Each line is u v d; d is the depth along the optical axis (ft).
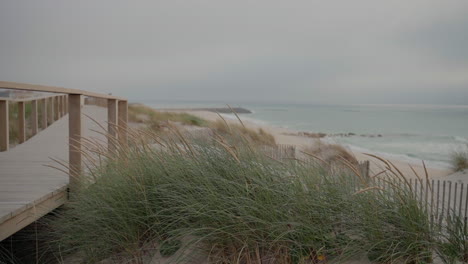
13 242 12.76
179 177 10.34
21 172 16.46
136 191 10.18
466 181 36.45
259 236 8.73
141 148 11.95
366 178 10.25
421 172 44.50
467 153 46.80
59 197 13.11
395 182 9.26
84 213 10.68
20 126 29.30
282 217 8.73
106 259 9.86
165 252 9.23
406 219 8.49
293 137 73.41
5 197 11.67
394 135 124.47
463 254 8.38
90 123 38.58
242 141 11.08
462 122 216.95
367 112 369.50
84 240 10.39
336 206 9.01
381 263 8.30
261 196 9.18
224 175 10.19
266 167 10.20
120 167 11.55
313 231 8.46
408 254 8.18
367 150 75.00
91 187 11.88
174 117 73.92
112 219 9.98
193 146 11.39
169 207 9.75
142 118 65.72
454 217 9.46
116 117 20.39
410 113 355.15
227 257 8.71
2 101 23.95
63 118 49.62
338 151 25.23
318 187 9.54
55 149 24.56
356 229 8.62
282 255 8.46
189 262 8.85
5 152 23.16
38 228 13.26
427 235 8.48
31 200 11.25
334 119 229.45
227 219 8.73
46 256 11.77
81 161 14.82
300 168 10.47
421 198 8.88
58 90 12.59
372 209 8.73
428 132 141.08
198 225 9.21
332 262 8.27
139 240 9.84
